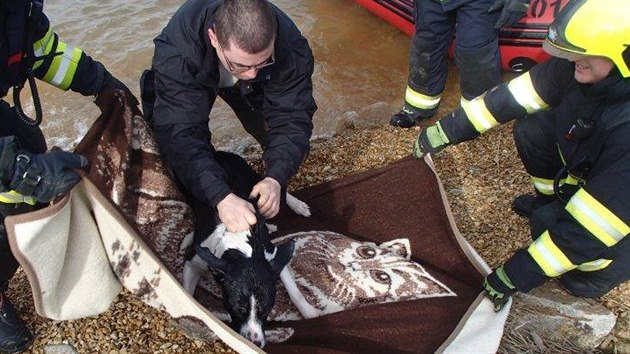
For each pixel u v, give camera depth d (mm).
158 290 2666
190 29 2785
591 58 2475
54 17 5730
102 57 5309
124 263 2615
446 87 5129
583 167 2811
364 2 5652
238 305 2740
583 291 3217
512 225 3740
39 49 2729
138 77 5125
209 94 3037
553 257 2688
